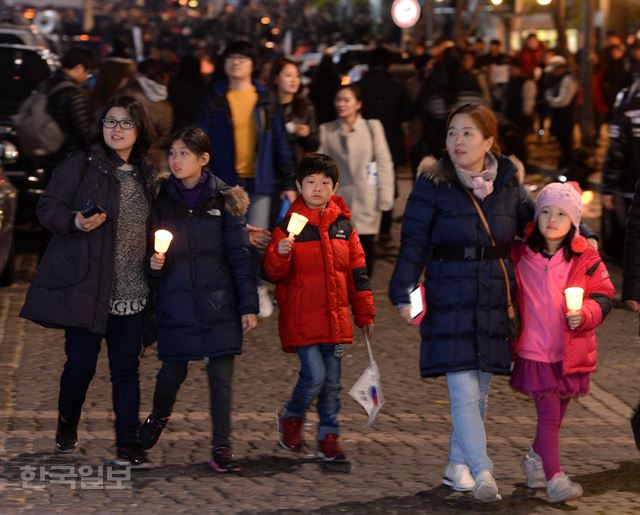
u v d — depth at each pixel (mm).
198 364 15508
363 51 44375
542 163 39594
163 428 11555
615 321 18562
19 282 21328
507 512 10273
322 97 21734
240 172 17484
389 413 13578
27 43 29000
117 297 10992
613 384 15078
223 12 112562
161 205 11109
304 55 72875
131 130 10906
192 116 21766
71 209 10867
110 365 11289
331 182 11398
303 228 11359
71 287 10805
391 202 18578
